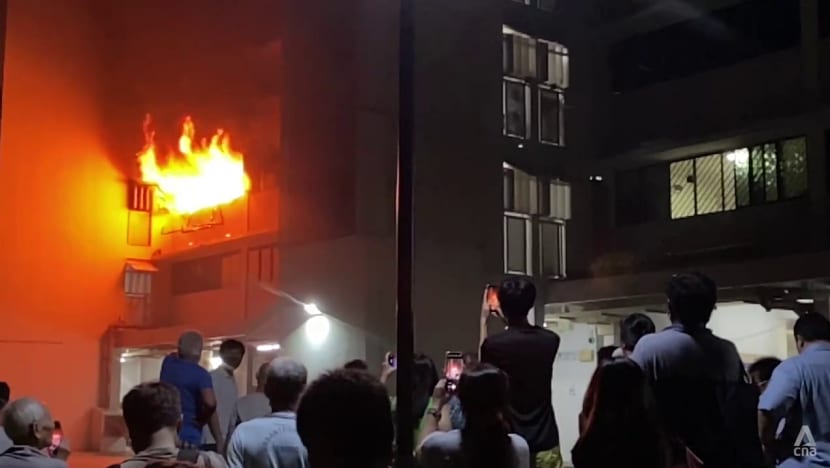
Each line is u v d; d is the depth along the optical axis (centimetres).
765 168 2150
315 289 2356
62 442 832
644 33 2466
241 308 2873
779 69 2150
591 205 2497
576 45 2556
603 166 2484
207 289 3088
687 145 2267
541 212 2423
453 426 524
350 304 2252
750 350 2067
